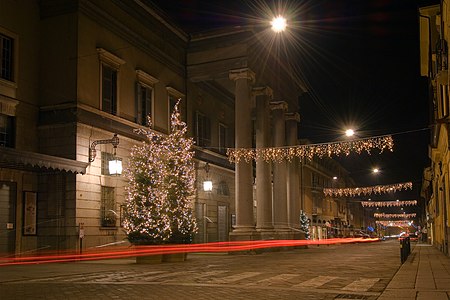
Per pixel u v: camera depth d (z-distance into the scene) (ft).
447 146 69.05
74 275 52.13
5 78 74.43
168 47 108.27
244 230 103.35
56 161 69.72
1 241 69.62
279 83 132.05
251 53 111.75
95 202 79.97
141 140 93.91
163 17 103.91
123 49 91.97
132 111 93.66
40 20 81.87
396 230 511.40
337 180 264.72
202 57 113.50
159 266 64.54
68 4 80.64
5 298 34.24
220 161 129.49
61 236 75.15
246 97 107.76
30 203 75.41
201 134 123.03
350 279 46.62
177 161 77.82
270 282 44.06
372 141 90.17
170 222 73.82
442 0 61.77
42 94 79.92
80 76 79.36
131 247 85.25
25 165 69.41
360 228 346.13
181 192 76.79
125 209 75.41
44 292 37.60
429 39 83.35
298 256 90.84
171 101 108.68
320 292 36.83
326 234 231.71
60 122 77.97
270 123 132.67
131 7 94.32
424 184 182.60
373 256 89.86
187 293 36.37
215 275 51.03
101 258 79.41
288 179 140.46
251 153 106.32
